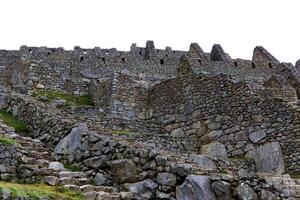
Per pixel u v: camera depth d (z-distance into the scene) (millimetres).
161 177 8734
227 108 16219
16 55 39219
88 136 10422
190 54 38938
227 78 16750
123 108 20000
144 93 20750
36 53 35719
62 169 9680
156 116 19438
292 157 13789
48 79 22219
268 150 14266
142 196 8703
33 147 10883
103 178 9438
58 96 21781
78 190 8320
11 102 15641
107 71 34312
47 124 12406
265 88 17406
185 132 17500
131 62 35656
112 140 9984
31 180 9008
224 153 15477
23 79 22484
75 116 15586
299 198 8562
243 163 14195
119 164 9328
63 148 10820
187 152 15500
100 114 18750
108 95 20766
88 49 37750
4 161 9602
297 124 14047
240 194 8219
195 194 8172
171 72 35625
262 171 14070
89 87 23469
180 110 18219
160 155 9000
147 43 42500
